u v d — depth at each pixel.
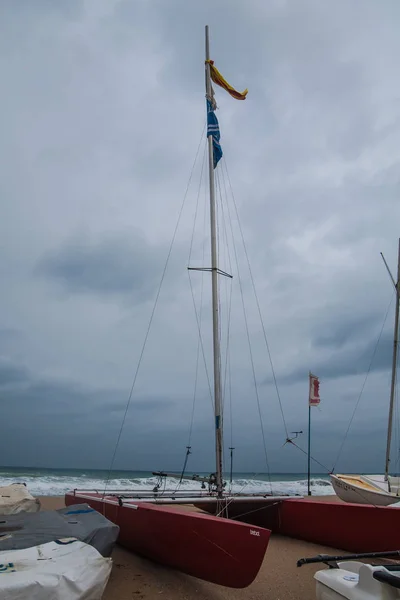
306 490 22.83
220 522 5.34
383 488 11.92
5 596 3.04
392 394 15.06
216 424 8.51
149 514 6.27
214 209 9.84
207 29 11.12
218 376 8.79
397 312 15.56
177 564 5.79
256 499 7.93
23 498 6.54
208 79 10.81
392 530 6.54
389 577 3.05
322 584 3.75
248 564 5.01
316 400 12.92
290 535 7.99
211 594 5.23
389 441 14.72
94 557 3.74
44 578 3.24
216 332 9.04
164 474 9.30
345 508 7.21
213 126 10.50
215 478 8.31
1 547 3.96
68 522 4.92
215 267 9.48
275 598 5.21
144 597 4.94
